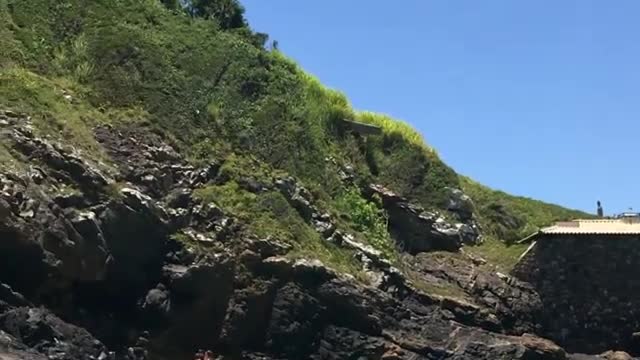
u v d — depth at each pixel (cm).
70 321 3014
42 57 3725
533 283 4309
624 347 4256
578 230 4375
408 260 4297
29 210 2884
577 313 4272
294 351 3462
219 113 4009
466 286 4191
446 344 3809
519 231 4775
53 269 2916
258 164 3928
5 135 3078
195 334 3306
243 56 4322
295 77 4472
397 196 4431
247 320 3400
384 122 4759
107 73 3812
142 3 4288
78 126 3416
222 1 4634
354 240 3956
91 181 3136
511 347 3841
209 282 3309
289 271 3497
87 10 4047
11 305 2792
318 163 4197
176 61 4094
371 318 3625
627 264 4288
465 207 4669
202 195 3547
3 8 3816
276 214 3712
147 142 3581
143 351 3161
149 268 3247
